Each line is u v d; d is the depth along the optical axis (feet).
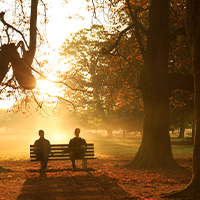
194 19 21.42
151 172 35.50
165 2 43.19
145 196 20.89
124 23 61.93
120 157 59.41
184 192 20.16
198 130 20.85
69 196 21.07
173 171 36.32
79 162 51.13
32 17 31.42
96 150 81.10
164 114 41.78
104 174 32.71
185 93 77.97
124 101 68.74
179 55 64.75
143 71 45.34
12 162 50.62
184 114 102.89
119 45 63.05
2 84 42.83
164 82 42.11
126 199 20.15
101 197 20.75
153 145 41.14
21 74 29.78
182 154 67.62
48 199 20.08
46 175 32.19
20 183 26.58
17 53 29.99
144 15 62.23
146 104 43.55
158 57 42.37
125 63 64.54
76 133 35.63
